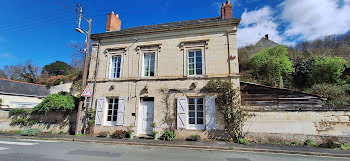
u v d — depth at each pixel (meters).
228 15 10.41
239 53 20.12
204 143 7.54
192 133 8.52
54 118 10.44
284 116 7.84
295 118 7.75
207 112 8.53
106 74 10.60
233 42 9.18
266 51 15.60
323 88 10.70
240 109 7.94
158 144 7.42
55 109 10.07
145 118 9.59
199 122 8.85
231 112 8.02
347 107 7.38
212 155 5.84
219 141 7.92
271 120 7.92
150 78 9.72
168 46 10.07
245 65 17.88
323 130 7.42
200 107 9.02
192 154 5.95
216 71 9.08
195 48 9.66
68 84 19.81
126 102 9.79
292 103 8.09
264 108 8.06
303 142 7.46
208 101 8.62
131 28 14.02
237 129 7.95
